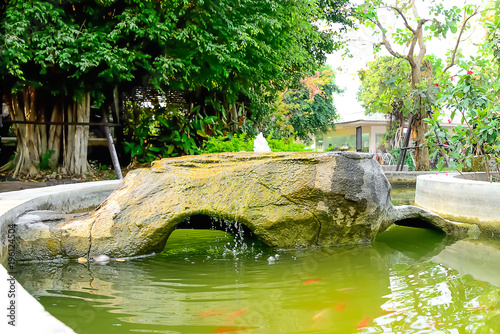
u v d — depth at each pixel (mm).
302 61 14648
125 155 12398
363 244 4543
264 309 2521
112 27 9625
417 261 3742
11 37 7652
